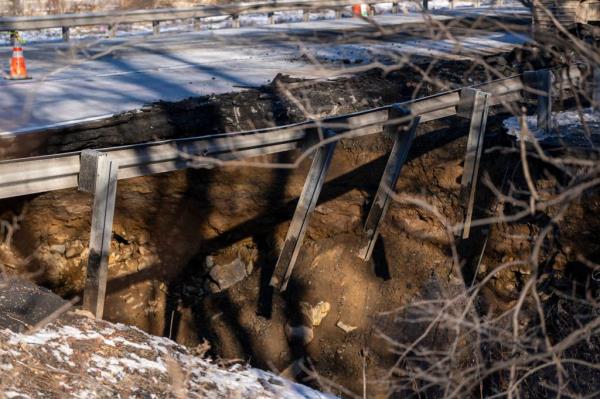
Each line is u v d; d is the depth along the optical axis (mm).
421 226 11742
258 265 11719
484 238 11203
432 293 11203
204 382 5941
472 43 18031
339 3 25781
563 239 10539
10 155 9078
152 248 11219
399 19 22797
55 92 11922
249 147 8703
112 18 20547
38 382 5141
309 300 11352
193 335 11062
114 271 11008
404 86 13102
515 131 11305
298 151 11172
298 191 11352
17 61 13305
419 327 10508
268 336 11078
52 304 6469
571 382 7215
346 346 10922
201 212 11172
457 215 11570
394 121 5074
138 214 10914
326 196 11680
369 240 10383
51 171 7070
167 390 5602
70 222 10227
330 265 11680
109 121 10117
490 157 11289
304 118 11719
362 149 11602
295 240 9258
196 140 8203
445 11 25953
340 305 11359
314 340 11047
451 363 5668
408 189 11836
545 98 11078
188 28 25609
